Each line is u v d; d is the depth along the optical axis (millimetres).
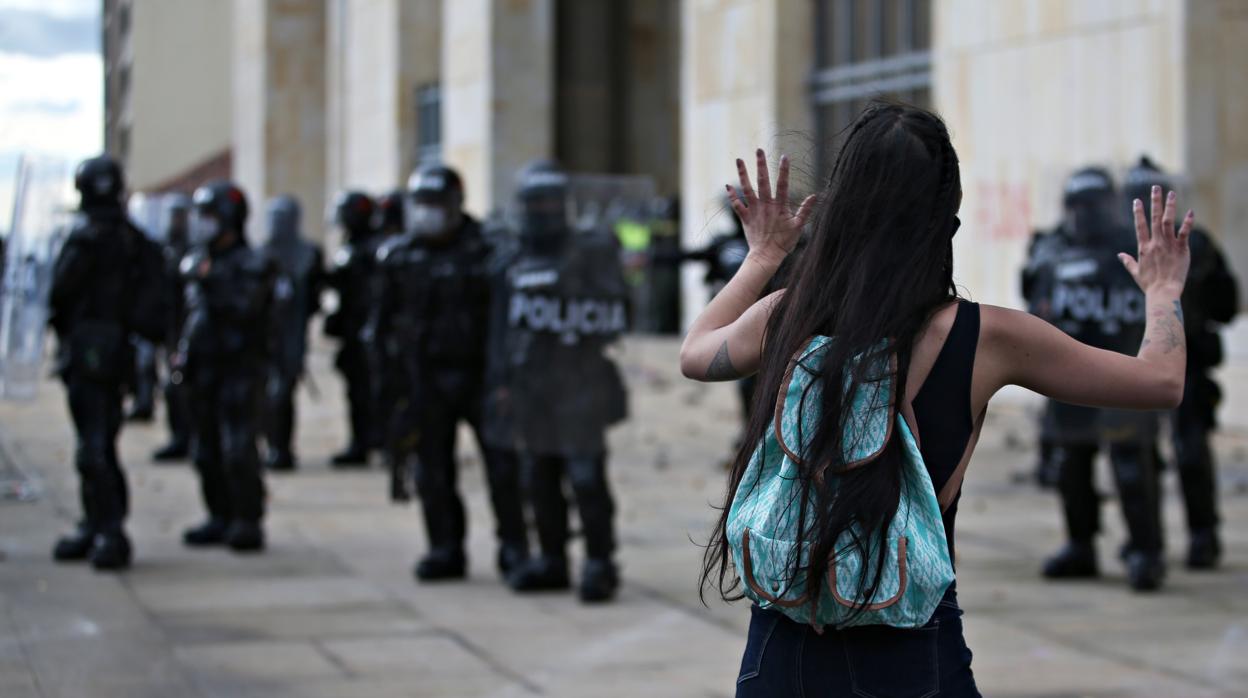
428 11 25734
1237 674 5566
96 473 7348
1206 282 7219
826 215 2480
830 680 2365
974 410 2445
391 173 26031
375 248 11281
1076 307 6777
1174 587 7160
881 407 2363
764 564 2357
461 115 23656
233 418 7961
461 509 7387
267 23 29016
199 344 7977
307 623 6371
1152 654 5871
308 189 29266
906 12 15945
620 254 6863
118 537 7453
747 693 2447
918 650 2359
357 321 11383
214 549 8141
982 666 5684
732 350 2621
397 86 25719
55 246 8023
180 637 6078
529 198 6719
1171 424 7594
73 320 7293
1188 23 12078
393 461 7305
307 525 8945
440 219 7055
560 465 7016
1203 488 7508
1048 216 7922
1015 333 2447
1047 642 6066
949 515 2459
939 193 2447
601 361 6785
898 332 2383
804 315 2455
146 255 7406
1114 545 8273
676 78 26094
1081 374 2451
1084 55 13086
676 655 5859
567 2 25531
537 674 5562
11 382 8086
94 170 7188
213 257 7988
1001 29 14023
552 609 6695
